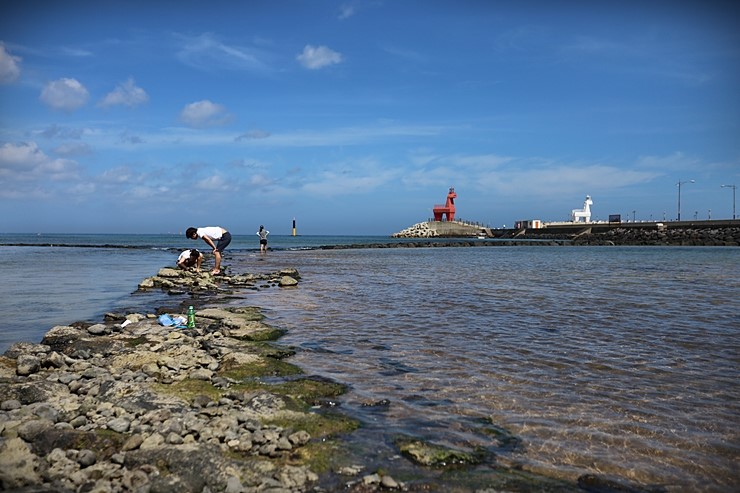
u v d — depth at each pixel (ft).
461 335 38.93
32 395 23.86
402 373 28.89
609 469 17.61
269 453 18.37
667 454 18.74
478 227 515.09
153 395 23.66
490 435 20.35
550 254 191.11
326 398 24.66
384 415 22.49
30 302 56.54
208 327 41.75
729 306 52.34
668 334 38.93
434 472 17.35
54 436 18.99
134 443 18.47
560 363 30.86
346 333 39.86
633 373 28.76
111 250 206.28
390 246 288.92
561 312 49.11
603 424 21.43
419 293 64.90
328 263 134.92
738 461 18.22
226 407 22.79
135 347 34.17
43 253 177.47
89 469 16.67
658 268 108.06
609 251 217.97
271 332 38.96
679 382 27.12
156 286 72.08
